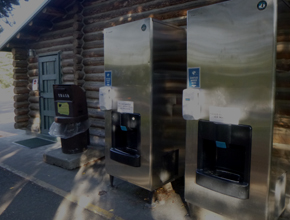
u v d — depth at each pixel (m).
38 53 6.53
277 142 2.09
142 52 2.78
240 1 2.03
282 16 1.99
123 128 3.15
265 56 1.94
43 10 5.28
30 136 6.69
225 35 2.13
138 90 2.87
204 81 2.30
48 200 3.20
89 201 3.12
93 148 4.76
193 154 2.47
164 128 2.97
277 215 2.32
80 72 5.28
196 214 2.61
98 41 4.98
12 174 4.06
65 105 4.41
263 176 2.03
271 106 1.94
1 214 2.90
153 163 2.86
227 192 2.21
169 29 2.94
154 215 2.77
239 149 2.32
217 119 2.23
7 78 29.50
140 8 4.21
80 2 5.19
